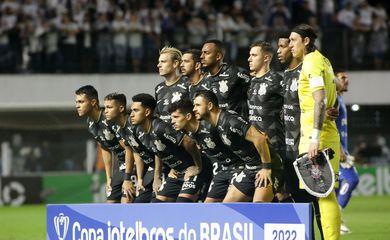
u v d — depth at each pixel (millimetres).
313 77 17516
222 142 19359
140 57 55906
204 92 18781
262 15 55688
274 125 20531
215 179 20250
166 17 54875
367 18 57094
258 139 18375
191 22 54344
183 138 20609
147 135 21500
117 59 56125
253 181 19281
